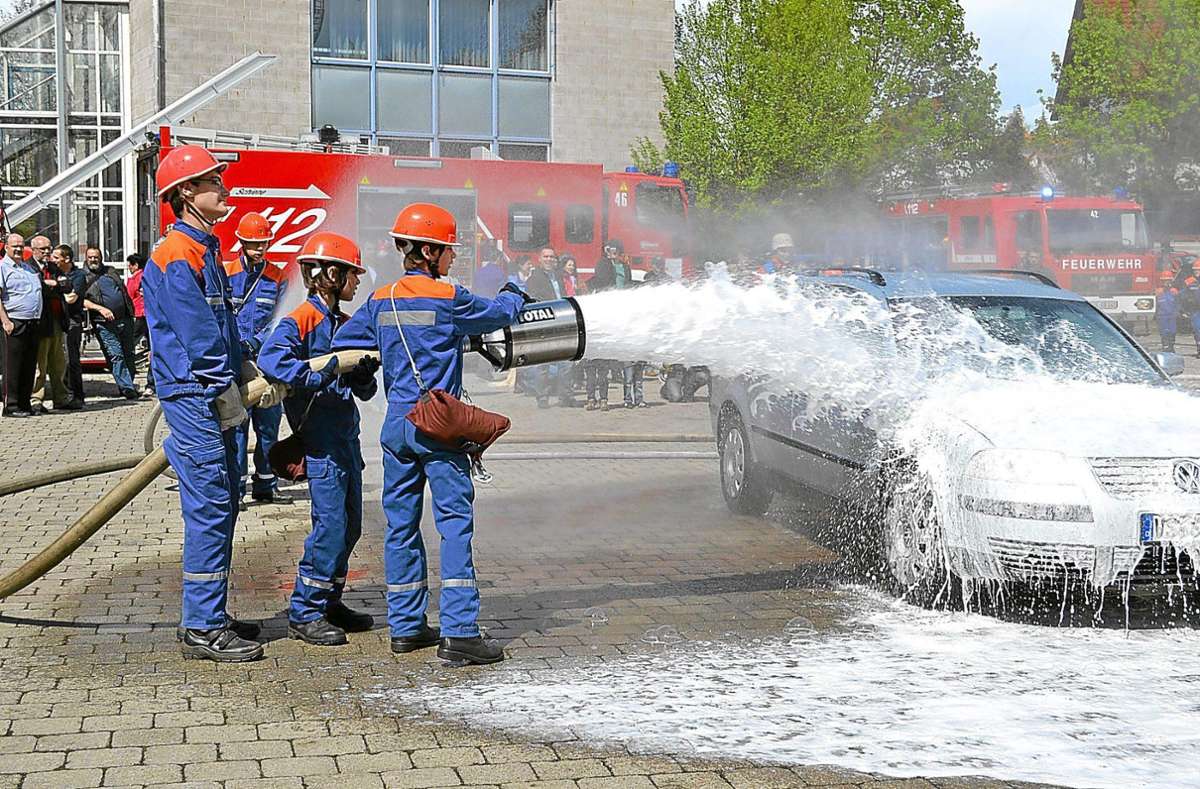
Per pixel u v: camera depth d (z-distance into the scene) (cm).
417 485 609
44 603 701
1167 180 3059
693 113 2517
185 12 2412
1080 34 3072
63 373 1656
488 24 2669
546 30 2711
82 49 2541
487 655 594
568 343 645
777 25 2503
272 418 980
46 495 1024
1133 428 657
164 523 916
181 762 470
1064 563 623
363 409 1549
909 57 2902
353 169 1962
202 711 527
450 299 595
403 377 595
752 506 936
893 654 609
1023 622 665
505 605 703
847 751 484
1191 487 627
